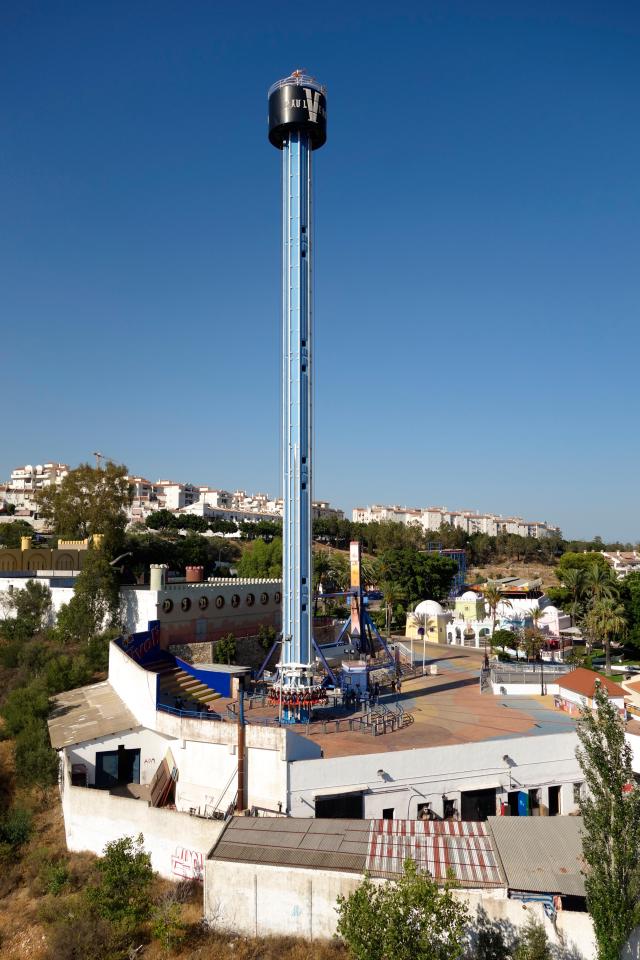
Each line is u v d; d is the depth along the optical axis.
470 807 36.94
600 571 90.06
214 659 61.12
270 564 99.69
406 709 48.31
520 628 84.25
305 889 26.20
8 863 35.31
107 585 61.75
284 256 48.19
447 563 118.38
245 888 26.95
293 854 27.41
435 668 63.47
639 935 22.12
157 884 31.92
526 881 24.44
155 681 41.06
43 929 29.42
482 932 23.48
